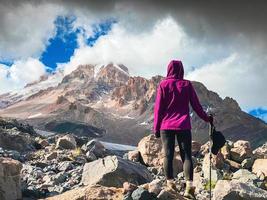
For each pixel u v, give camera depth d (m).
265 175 19.41
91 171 16.41
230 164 21.66
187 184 10.73
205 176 19.23
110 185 15.41
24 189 12.77
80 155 24.97
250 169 21.77
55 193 13.63
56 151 26.36
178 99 10.87
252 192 11.06
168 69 11.26
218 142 10.88
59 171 20.11
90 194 10.56
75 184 16.55
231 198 10.95
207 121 11.07
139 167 16.89
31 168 19.23
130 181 15.58
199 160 23.58
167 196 10.10
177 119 10.80
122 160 16.33
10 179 11.82
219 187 11.21
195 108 11.00
